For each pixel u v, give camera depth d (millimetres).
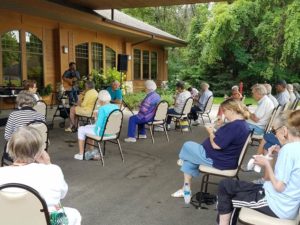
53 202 1966
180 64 23266
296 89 8656
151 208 3316
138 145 6105
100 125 4707
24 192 1786
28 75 10070
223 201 2400
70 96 8844
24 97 3703
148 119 6336
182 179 4211
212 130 3307
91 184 3953
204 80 19312
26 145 1937
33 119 3582
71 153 5340
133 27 12562
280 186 2105
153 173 4445
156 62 18312
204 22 19688
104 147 5484
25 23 9766
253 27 16781
